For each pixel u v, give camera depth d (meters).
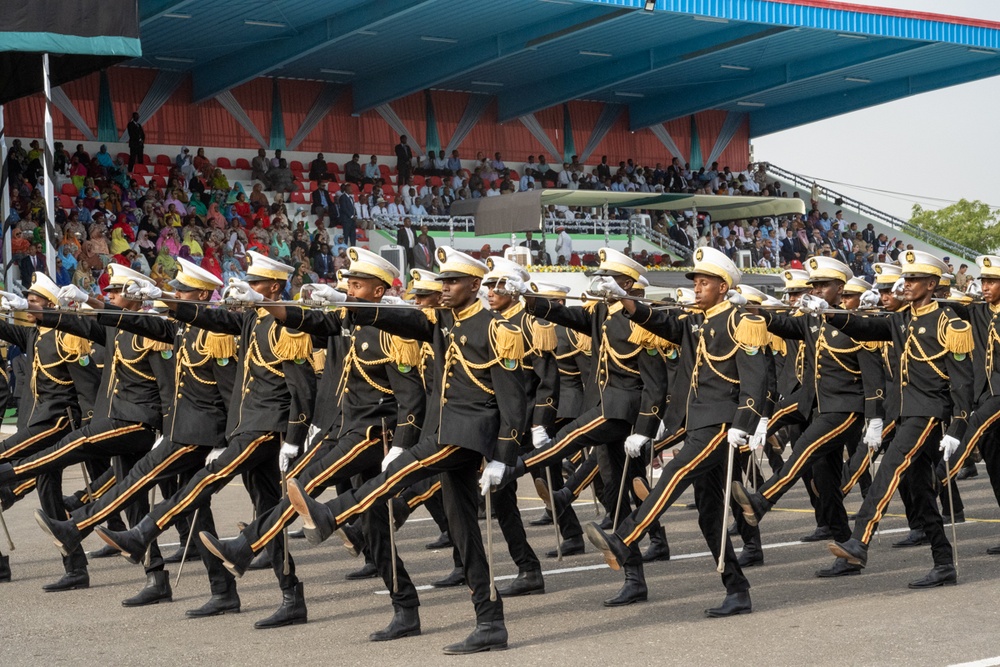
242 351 8.78
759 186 43.16
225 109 34.59
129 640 7.97
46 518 8.83
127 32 19.88
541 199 29.88
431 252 30.28
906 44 34.00
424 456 7.52
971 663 6.75
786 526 12.38
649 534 10.70
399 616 7.88
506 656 7.25
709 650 7.22
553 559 10.77
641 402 9.48
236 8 27.67
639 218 35.56
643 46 34.06
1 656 7.61
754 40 32.38
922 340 9.20
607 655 7.19
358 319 7.57
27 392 10.79
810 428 10.05
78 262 26.31
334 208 31.62
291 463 9.20
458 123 38.78
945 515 12.34
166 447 9.12
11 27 19.08
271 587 9.78
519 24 30.81
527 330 9.80
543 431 9.75
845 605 8.42
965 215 55.00
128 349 9.83
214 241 28.94
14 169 27.47
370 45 32.16
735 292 8.45
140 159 31.16
